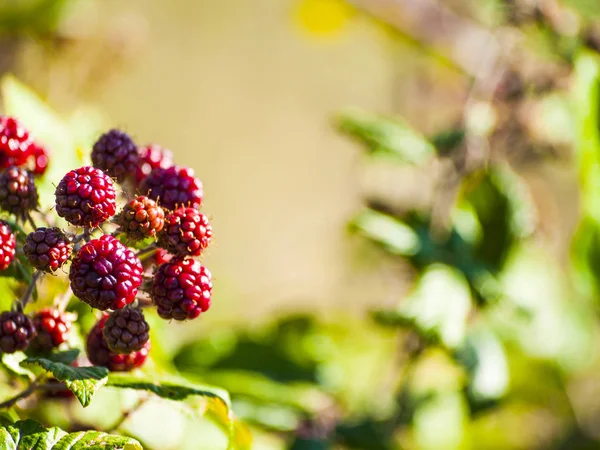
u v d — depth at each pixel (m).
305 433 0.70
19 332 0.53
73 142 0.62
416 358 0.75
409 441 0.78
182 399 0.54
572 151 0.82
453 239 0.74
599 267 0.77
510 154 0.82
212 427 0.66
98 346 0.55
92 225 0.53
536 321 0.84
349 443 0.72
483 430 0.93
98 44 0.86
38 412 0.59
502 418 0.95
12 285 0.58
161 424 0.63
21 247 0.55
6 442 0.52
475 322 0.76
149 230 0.53
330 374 0.75
